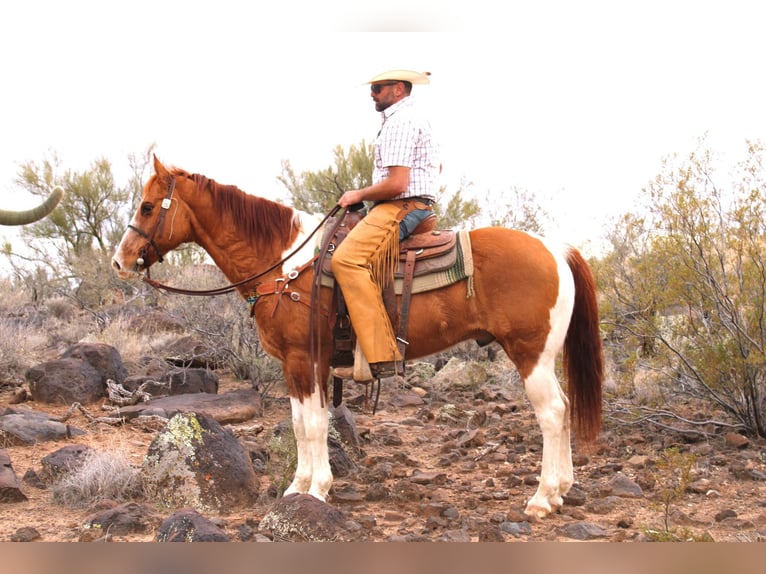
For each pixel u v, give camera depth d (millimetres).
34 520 5148
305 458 5578
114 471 5625
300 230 5711
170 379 8797
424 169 5484
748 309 7109
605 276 8344
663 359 7559
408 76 5387
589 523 4973
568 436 5531
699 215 7273
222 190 5711
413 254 5348
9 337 9930
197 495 5398
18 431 6824
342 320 5398
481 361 11141
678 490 5105
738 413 7254
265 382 9266
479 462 6770
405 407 9117
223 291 5758
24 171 17328
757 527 4973
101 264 15656
